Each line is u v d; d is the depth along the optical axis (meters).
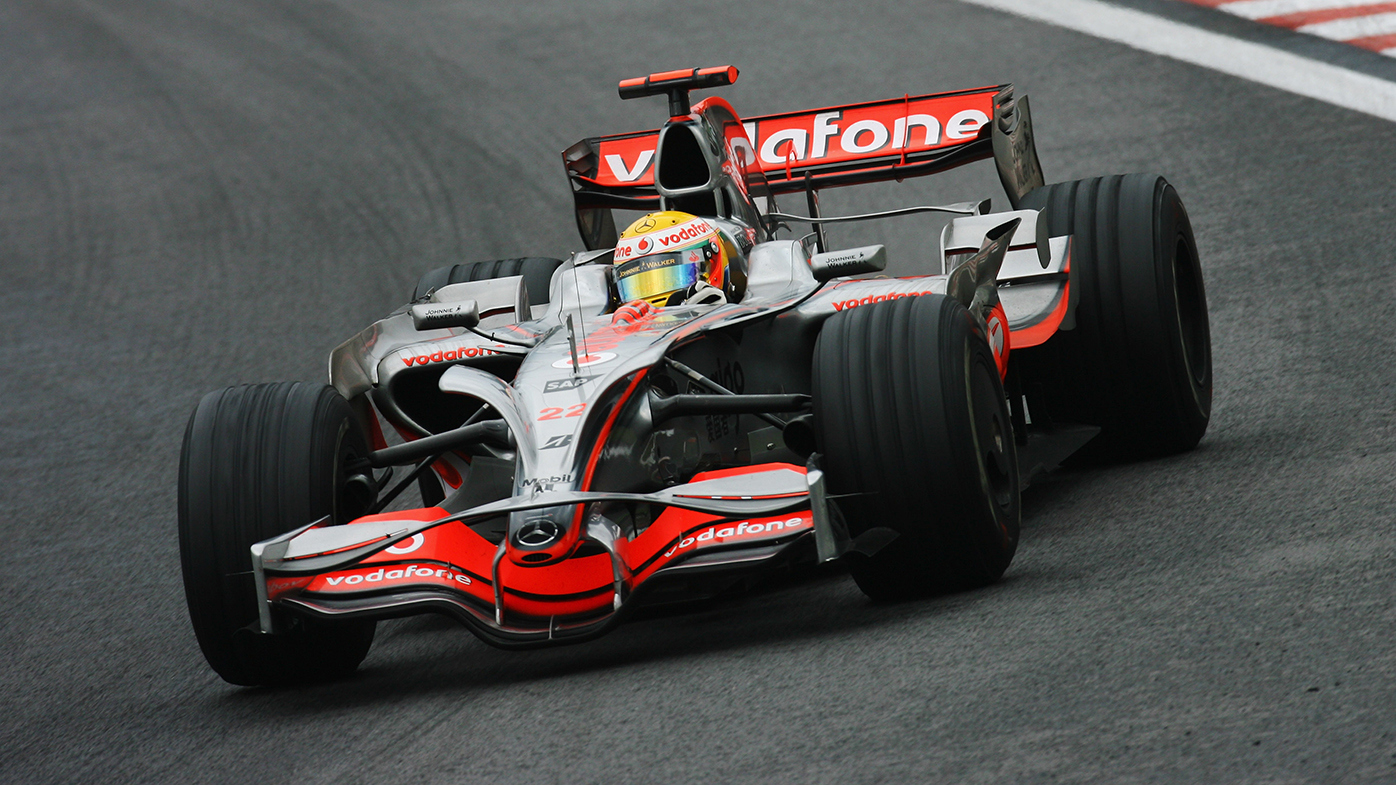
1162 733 12.06
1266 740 11.63
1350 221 34.72
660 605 17.42
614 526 16.14
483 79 68.62
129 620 22.59
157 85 76.62
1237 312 29.77
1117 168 43.28
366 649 18.52
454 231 49.00
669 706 14.66
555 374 17.67
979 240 21.88
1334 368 25.00
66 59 84.25
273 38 82.81
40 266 52.69
